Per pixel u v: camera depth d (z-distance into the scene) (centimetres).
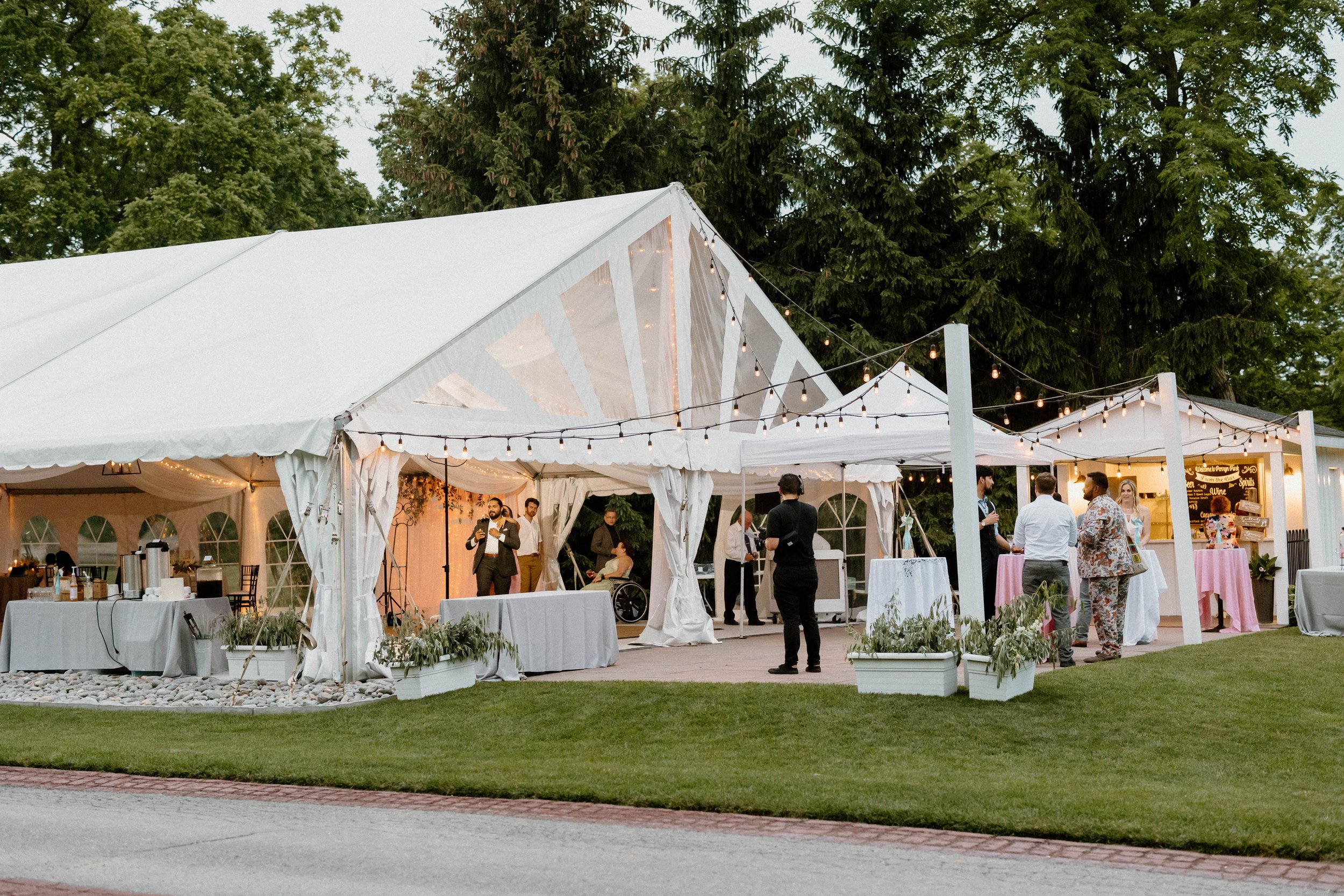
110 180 2825
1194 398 1684
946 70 2730
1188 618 1189
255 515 1527
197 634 1173
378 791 709
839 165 2683
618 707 905
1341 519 1778
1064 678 945
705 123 2755
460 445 1162
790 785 672
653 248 1456
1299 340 3306
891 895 482
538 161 2816
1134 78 2533
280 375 1184
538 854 556
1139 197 2570
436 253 1457
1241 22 2452
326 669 1067
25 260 2705
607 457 1320
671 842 575
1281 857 532
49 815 653
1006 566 1302
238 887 503
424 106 2942
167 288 1545
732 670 1106
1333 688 913
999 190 3020
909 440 1356
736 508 1797
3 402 1284
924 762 741
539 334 1277
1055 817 590
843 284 2577
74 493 1642
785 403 1677
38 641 1244
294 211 2839
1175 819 578
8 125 2770
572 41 2861
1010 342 2544
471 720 907
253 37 2972
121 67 2705
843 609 1672
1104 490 1102
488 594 1357
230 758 785
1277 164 2569
